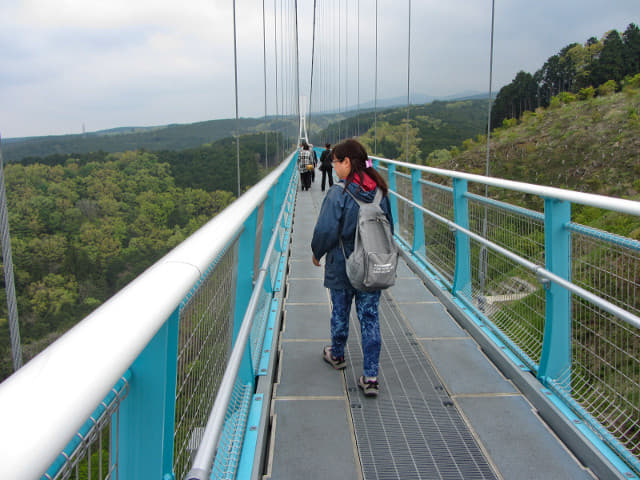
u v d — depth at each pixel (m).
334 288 2.51
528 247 2.56
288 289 4.34
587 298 1.90
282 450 2.01
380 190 2.38
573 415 2.10
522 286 2.65
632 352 1.78
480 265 3.27
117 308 0.63
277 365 2.91
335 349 2.71
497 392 2.48
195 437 1.08
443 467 1.91
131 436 0.81
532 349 2.56
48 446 0.36
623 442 1.81
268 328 3.09
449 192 3.88
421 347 3.04
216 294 1.34
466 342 3.11
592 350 2.06
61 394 0.42
